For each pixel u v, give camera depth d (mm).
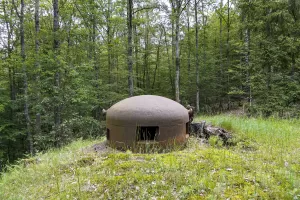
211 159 4023
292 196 2758
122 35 16703
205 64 18078
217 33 20000
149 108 4723
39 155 5973
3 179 4621
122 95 13875
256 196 2811
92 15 13883
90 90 11523
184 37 19453
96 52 14266
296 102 9414
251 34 10656
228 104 17469
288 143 4957
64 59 9016
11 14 14398
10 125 14156
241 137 5340
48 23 16703
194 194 2945
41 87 8852
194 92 18922
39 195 3436
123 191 3189
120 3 15008
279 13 8398
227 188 3018
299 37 8992
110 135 5066
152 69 22219
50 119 10273
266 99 9180
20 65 10398
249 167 3676
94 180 3549
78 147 6055
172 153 4410
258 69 9414
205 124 6059
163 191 3096
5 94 14352
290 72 9953
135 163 3951
